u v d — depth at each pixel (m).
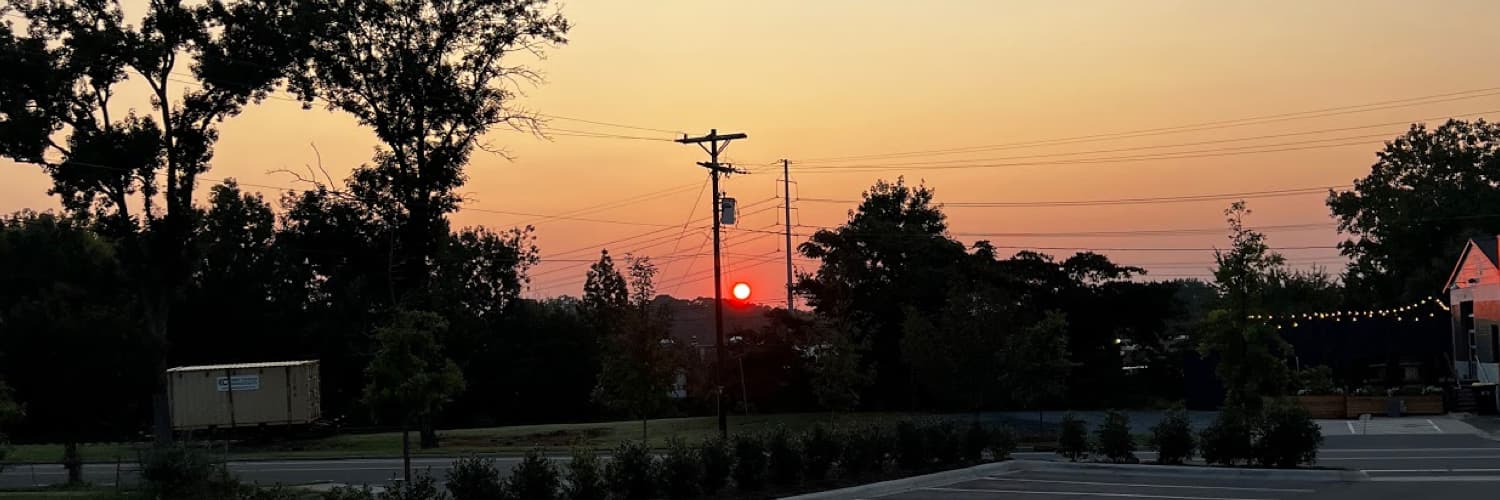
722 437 20.48
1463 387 40.06
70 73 35.78
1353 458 25.50
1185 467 22.98
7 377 30.80
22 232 55.41
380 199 42.19
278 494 20.11
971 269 53.38
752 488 19.94
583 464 17.83
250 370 42.56
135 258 39.56
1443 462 24.27
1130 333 57.59
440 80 40.50
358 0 39.44
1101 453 25.25
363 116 40.66
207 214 64.81
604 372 33.06
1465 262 42.41
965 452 24.34
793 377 52.72
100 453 37.22
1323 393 42.28
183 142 39.06
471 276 72.12
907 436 23.17
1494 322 38.97
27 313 31.95
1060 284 55.66
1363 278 67.31
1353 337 49.59
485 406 66.50
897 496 19.75
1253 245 25.67
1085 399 52.97
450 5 40.41
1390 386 47.28
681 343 39.81
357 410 59.72
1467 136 63.88
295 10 38.28
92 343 31.88
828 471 22.00
